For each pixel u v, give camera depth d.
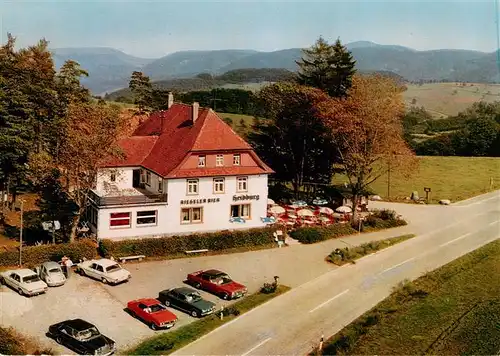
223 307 40.69
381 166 77.19
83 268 46.09
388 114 66.38
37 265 46.97
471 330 39.00
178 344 34.97
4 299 40.56
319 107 69.75
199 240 53.91
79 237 53.75
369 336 37.22
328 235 60.66
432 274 49.62
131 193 58.34
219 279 44.31
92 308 40.06
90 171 51.03
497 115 146.88
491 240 61.59
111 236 52.78
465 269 51.84
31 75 64.81
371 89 67.19
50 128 61.16
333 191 82.69
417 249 57.88
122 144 62.44
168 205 54.97
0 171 57.31
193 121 60.59
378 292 45.31
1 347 32.34
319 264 52.22
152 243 51.72
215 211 57.38
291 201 76.75
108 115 51.91
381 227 65.94
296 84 79.19
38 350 32.69
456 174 104.44
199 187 56.25
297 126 75.19
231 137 58.66
